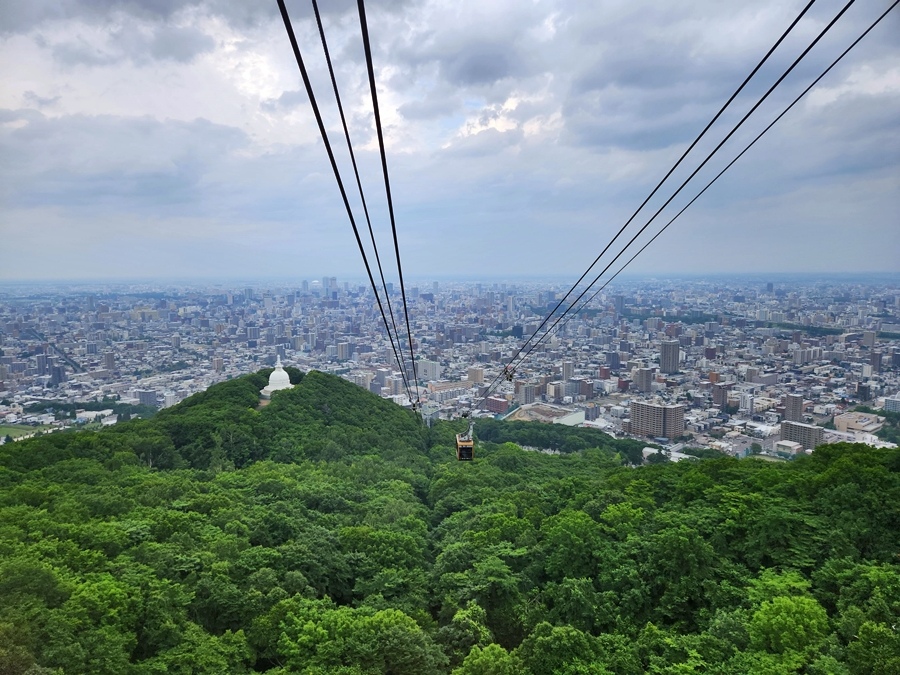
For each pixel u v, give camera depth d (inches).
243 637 1401.3
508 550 1980.8
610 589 1784.0
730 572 1747.0
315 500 2652.6
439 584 1892.2
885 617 1350.9
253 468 3233.3
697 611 1663.4
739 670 1284.4
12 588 1242.0
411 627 1461.6
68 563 1477.6
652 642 1465.3
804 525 1881.2
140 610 1338.6
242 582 1659.7
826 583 1619.1
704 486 2401.6
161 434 3570.4
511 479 3393.2
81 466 2797.7
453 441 4899.1
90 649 1143.0
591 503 2368.4
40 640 1118.4
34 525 1691.7
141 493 2327.8
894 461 2287.2
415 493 3299.7
